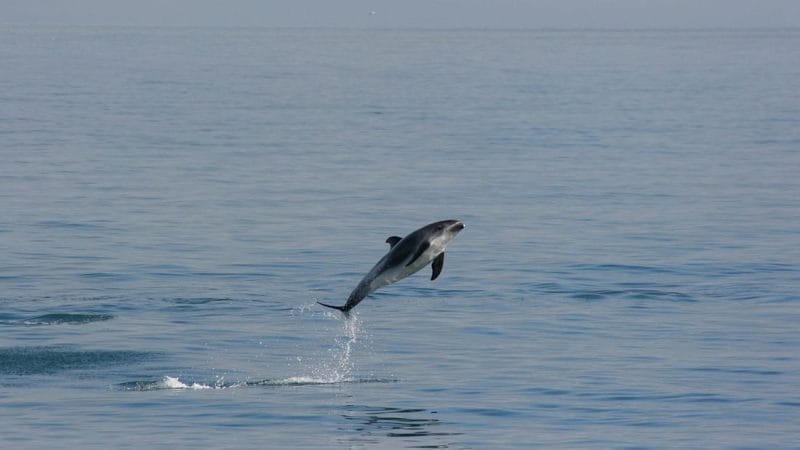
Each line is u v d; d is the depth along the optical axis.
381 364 43.69
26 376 41.66
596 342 47.03
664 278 60.59
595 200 89.19
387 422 36.31
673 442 34.44
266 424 36.12
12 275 59.53
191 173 101.31
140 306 53.31
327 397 39.22
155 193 89.19
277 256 65.94
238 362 43.94
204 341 47.06
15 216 77.38
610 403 38.47
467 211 83.12
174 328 49.22
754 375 42.00
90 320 50.50
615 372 42.34
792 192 94.44
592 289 57.69
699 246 70.19
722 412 37.50
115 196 87.19
